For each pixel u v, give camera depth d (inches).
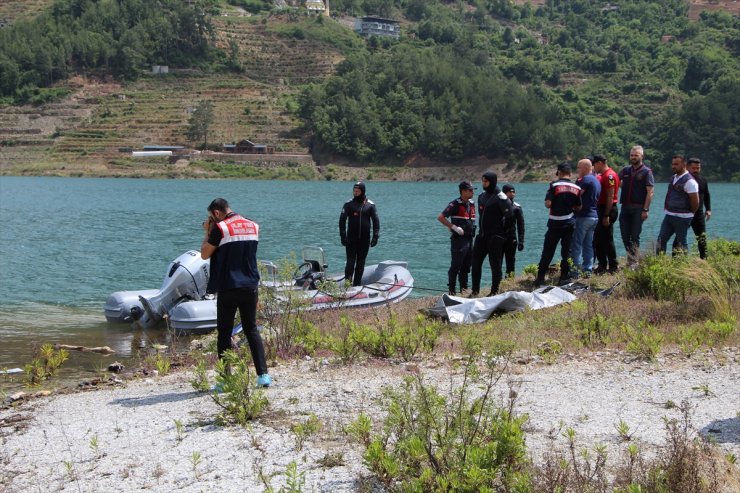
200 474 217.0
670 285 477.1
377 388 302.4
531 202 3166.8
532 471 197.0
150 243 1352.1
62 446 250.5
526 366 335.0
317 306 533.6
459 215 560.7
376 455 195.5
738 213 2412.6
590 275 567.2
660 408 263.4
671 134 7037.4
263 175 6166.3
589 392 287.0
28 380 399.9
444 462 195.5
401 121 6894.7
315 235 1524.4
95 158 6387.8
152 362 437.1
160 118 7190.0
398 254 1202.6
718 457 205.6
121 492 207.8
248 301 309.0
